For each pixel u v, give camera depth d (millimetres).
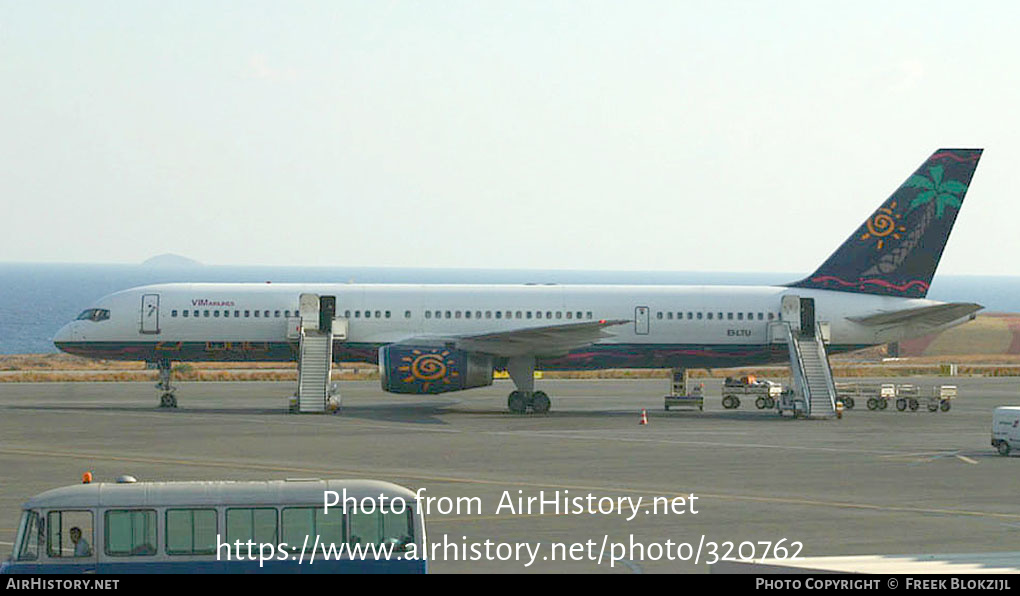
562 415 110250
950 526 57188
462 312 115875
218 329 113938
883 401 119562
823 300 118625
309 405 108688
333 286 118188
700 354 118062
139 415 105438
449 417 106688
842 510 61312
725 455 81625
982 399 133500
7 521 57125
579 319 116500
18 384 145625
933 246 119562
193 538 39812
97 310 115000
